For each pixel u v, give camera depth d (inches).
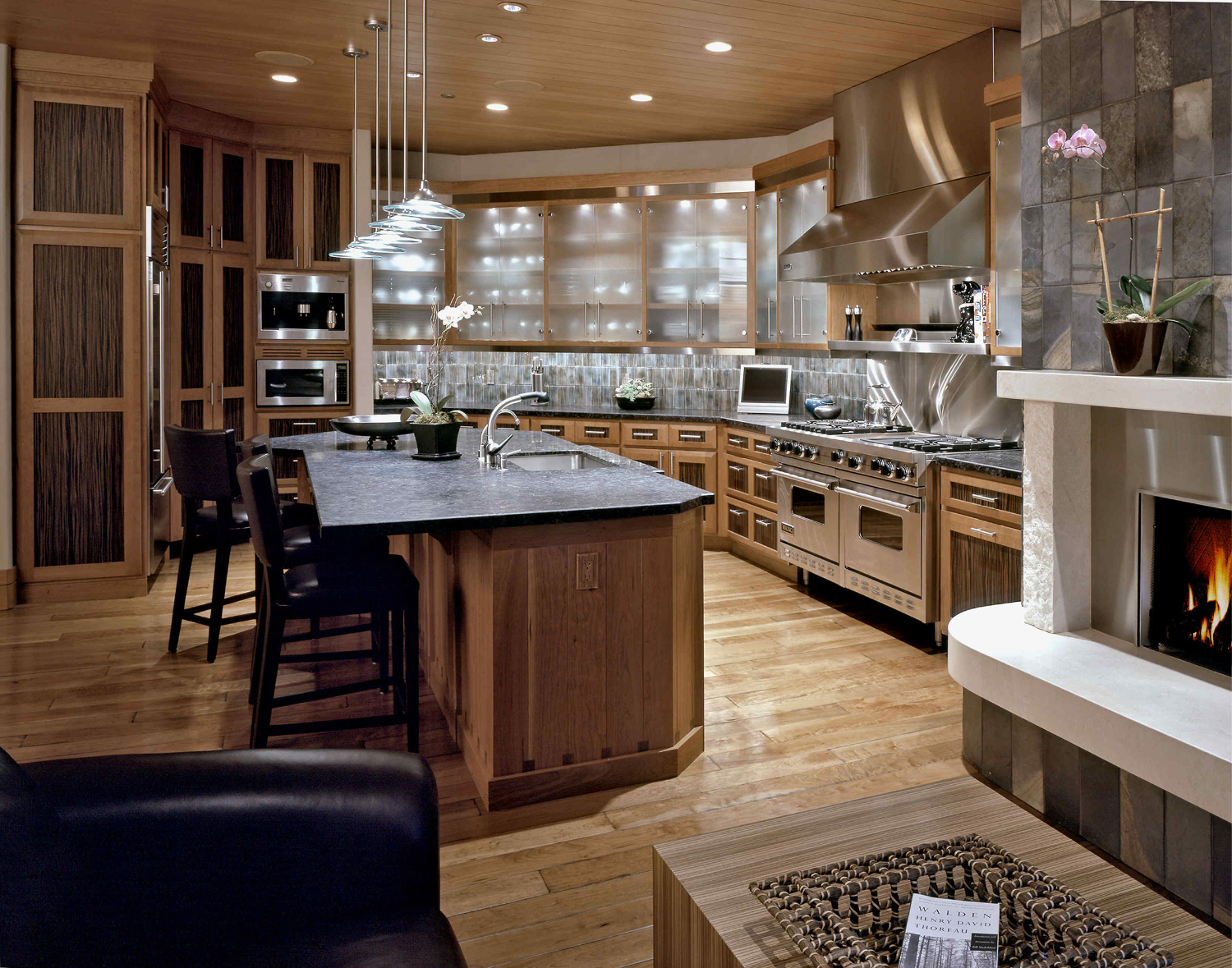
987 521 157.8
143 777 56.2
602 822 110.3
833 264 201.8
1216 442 106.7
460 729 129.7
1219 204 103.2
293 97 230.1
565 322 283.4
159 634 181.9
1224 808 85.3
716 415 269.3
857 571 194.5
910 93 199.9
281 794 57.4
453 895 95.3
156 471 219.1
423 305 288.7
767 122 250.1
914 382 218.5
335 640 178.7
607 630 117.5
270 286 261.7
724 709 145.6
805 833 72.5
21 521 204.1
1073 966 54.2
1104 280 117.6
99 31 184.2
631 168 279.4
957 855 65.7
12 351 201.8
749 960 57.1
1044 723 106.3
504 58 197.6
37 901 46.8
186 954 54.4
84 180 203.2
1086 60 119.0
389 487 126.7
